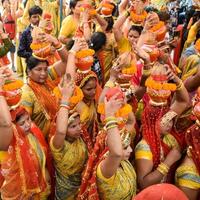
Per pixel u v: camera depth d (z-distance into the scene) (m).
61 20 7.13
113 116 2.48
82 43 3.39
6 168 2.76
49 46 3.54
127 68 2.98
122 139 2.63
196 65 3.88
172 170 3.04
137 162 2.91
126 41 4.56
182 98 3.11
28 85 3.53
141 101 3.39
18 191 2.79
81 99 3.04
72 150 3.01
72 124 2.96
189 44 4.96
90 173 2.72
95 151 2.70
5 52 3.82
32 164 2.81
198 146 2.84
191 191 2.81
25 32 5.40
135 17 4.52
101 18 4.97
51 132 3.09
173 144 2.99
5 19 8.14
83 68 3.34
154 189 1.79
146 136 2.97
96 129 3.33
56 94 2.99
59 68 3.76
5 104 2.62
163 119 2.95
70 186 3.11
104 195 2.64
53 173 3.20
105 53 4.55
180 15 5.71
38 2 7.18
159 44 3.83
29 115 3.15
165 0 6.05
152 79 2.96
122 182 2.65
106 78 4.57
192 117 3.06
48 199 3.28
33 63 3.49
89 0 5.05
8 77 2.73
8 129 2.61
